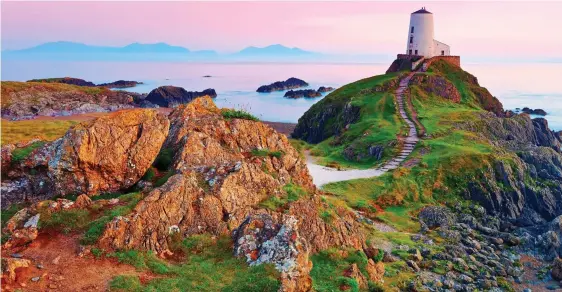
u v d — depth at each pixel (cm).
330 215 3591
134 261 2383
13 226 2488
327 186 6006
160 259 2492
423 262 4178
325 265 3056
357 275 3012
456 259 4362
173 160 3338
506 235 5362
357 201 5606
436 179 6525
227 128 3888
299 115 15612
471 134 8400
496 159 6981
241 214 2995
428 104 10800
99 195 2995
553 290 4291
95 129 2973
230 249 2680
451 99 11575
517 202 6656
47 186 2984
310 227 3297
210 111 4094
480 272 4303
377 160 7669
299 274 2344
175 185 2822
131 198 2831
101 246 2400
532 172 7344
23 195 2941
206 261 2548
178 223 2742
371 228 4856
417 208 5809
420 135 8306
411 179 6444
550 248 5109
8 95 11325
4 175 2997
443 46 13812
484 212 6112
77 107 12394
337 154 8456
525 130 10306
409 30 13638
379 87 11475
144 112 3212
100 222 2519
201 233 2777
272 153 3962
